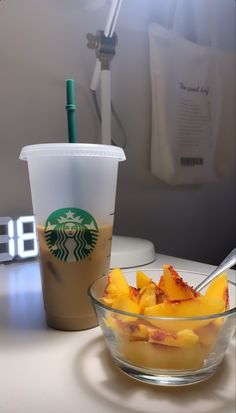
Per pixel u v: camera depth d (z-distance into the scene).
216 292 0.21
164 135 0.58
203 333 0.18
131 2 0.58
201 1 0.64
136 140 0.61
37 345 0.23
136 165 0.61
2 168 0.47
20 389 0.18
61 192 0.23
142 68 0.60
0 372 0.20
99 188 0.24
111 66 0.57
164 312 0.19
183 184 0.67
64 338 0.24
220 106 0.65
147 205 0.64
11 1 0.47
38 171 0.24
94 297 0.21
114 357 0.20
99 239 0.25
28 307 0.30
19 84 0.48
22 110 0.49
